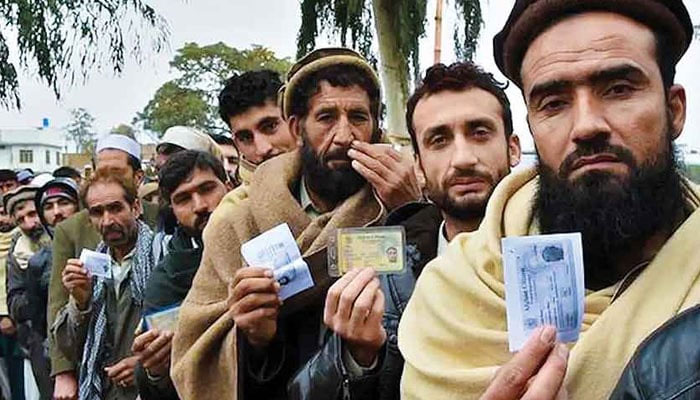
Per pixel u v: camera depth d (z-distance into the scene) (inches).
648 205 48.4
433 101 79.8
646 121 48.3
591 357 46.8
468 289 54.2
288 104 92.6
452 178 76.8
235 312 79.7
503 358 51.5
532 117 51.6
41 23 438.6
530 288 47.3
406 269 73.2
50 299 154.3
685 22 51.0
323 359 68.7
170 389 104.5
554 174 50.2
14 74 453.7
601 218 48.2
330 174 88.0
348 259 72.6
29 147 1977.1
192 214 117.0
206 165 118.7
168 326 105.0
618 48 48.3
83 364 133.3
